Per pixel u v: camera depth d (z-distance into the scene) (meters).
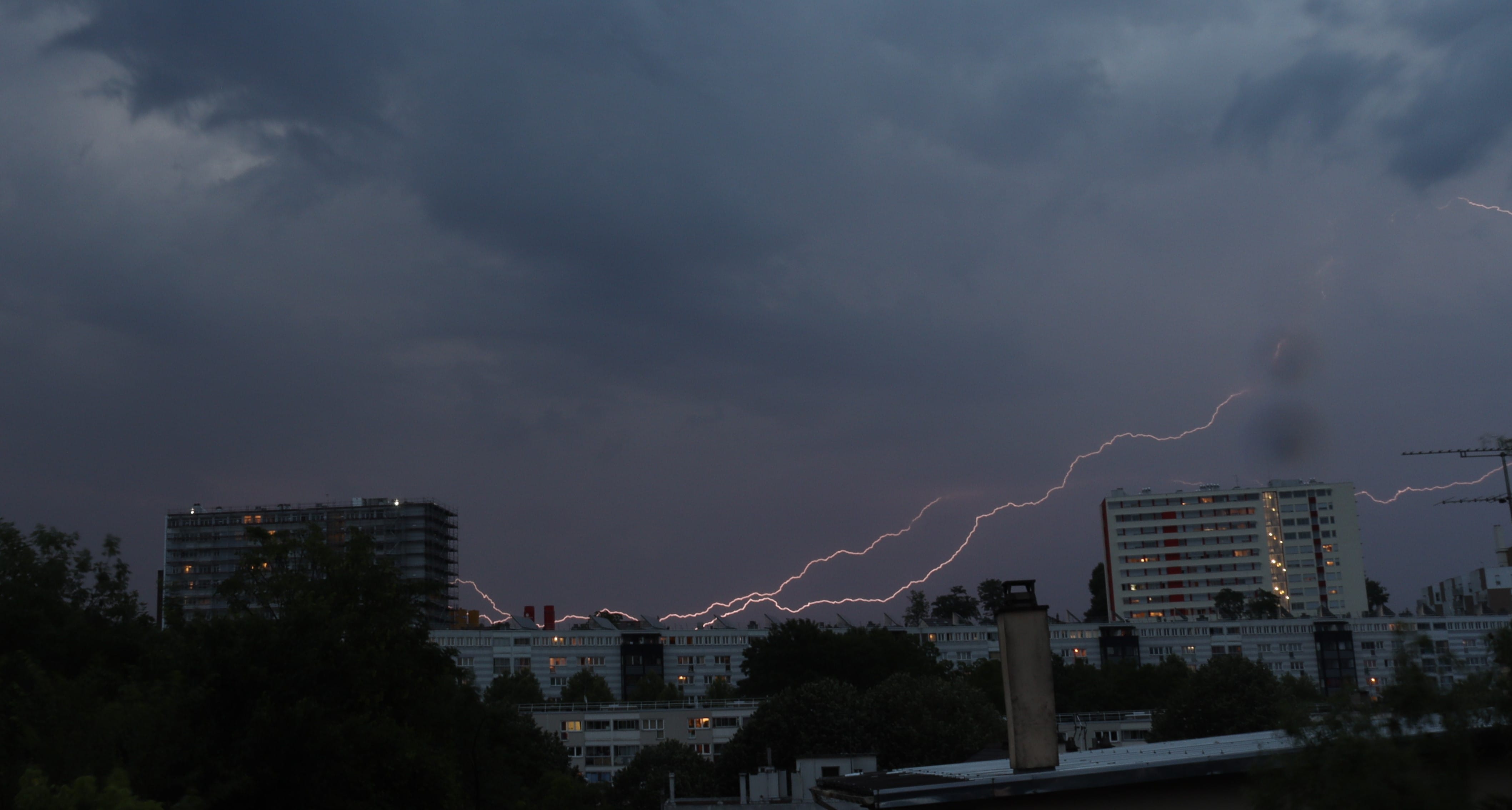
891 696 91.56
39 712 25.92
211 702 28.53
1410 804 11.84
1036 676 18.14
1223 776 15.95
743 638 178.62
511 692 138.62
